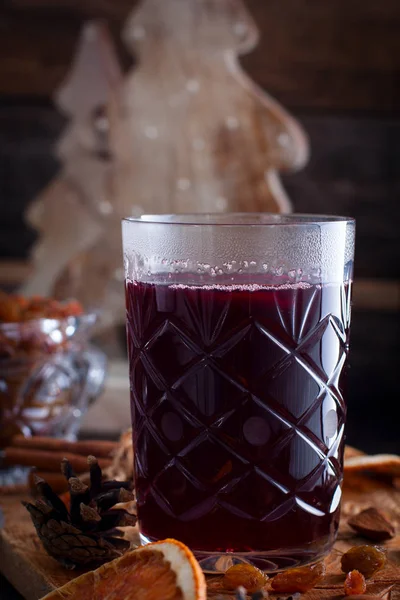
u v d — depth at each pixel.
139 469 0.36
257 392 0.33
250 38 0.75
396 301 0.91
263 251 0.33
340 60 0.90
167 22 0.76
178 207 0.77
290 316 0.33
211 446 0.34
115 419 0.67
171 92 0.76
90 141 0.78
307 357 0.34
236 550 0.34
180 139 0.76
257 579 0.34
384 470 0.44
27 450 0.45
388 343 0.93
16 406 0.49
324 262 0.34
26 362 0.49
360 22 0.89
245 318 0.33
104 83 0.78
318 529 0.35
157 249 0.34
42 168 0.93
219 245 0.33
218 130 0.75
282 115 0.75
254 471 0.34
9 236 0.94
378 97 0.90
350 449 0.47
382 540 0.39
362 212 0.92
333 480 0.35
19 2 0.91
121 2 0.90
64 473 0.38
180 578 0.31
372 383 0.94
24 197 0.94
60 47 0.91
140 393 0.35
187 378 0.34
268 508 0.34
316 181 0.91
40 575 0.37
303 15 0.89
